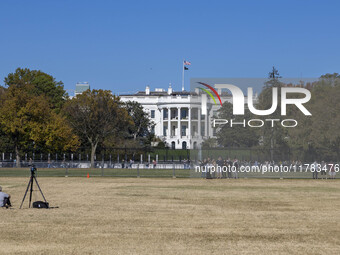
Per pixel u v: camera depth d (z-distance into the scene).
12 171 66.44
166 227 19.86
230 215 23.42
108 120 96.56
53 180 50.16
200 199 30.80
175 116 157.50
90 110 95.25
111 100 97.12
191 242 16.89
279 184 45.22
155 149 88.56
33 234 18.20
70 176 58.19
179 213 24.02
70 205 27.14
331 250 15.73
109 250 15.55
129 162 82.19
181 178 54.75
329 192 36.44
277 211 25.05
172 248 15.89
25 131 87.19
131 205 27.23
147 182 47.44
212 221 21.50
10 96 88.69
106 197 31.69
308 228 19.80
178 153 96.56
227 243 16.75
